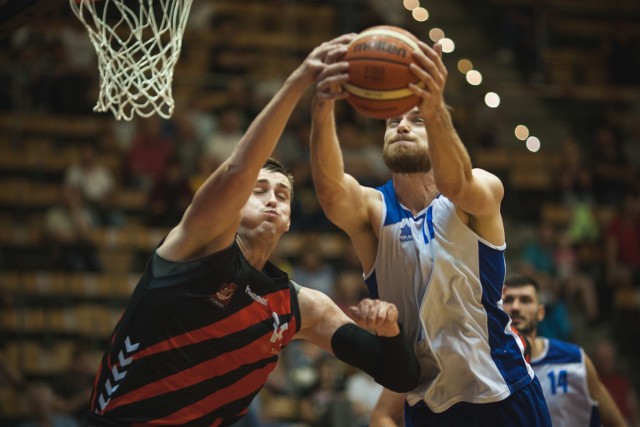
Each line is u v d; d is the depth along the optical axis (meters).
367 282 4.98
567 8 19.50
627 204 15.09
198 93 14.59
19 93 13.70
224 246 4.42
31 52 13.76
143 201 13.75
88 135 14.08
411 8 18.58
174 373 4.46
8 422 10.39
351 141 14.43
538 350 7.04
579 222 15.14
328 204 4.71
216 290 4.43
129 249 13.01
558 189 15.52
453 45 18.03
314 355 11.31
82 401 10.11
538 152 16.27
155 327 4.41
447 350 4.70
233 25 16.84
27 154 13.66
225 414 4.75
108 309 12.39
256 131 4.18
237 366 4.60
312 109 4.40
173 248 4.46
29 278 12.28
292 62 16.41
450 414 4.80
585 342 13.86
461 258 4.65
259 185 4.70
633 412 11.86
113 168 13.98
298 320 4.87
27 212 13.28
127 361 4.44
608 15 19.66
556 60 18.33
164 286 4.42
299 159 14.08
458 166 4.22
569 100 16.78
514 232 15.05
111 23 6.45
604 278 14.80
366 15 16.45
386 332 4.54
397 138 4.73
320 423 10.08
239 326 4.52
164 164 13.95
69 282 12.38
